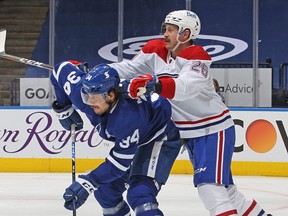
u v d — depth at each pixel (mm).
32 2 17578
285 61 16172
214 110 5359
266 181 11844
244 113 12750
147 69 5633
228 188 5719
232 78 14328
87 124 13070
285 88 14727
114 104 4879
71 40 16688
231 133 5438
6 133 13219
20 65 16859
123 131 4891
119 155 4961
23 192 10273
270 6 16453
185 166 12766
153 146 5418
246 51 16266
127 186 5668
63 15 16781
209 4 16469
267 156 12688
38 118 13172
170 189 10625
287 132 12648
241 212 5840
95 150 13055
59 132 13141
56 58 16688
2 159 13242
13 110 13211
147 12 16766
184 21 5297
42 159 13172
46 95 14461
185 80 5027
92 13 16781
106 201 5684
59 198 9688
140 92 4781
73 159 5738
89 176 4953
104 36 16719
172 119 5469
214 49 16391
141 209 5168
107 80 4758
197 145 5371
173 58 5438
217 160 5277
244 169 12742
